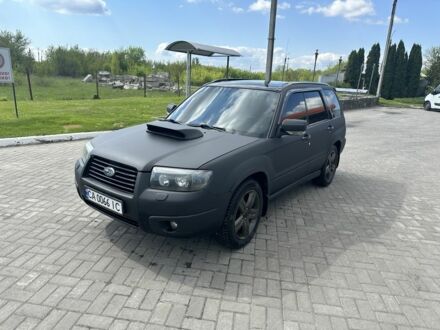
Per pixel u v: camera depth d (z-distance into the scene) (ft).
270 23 29.84
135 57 165.48
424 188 21.12
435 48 136.77
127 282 10.17
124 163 10.64
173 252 11.93
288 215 15.74
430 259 12.50
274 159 13.38
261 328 8.66
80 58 153.07
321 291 10.26
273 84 15.69
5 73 33.81
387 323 9.11
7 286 9.74
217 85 16.29
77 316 8.73
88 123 35.09
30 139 26.89
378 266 11.83
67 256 11.38
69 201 15.87
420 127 50.16
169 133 12.32
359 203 17.80
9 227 13.20
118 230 13.25
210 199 10.41
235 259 11.72
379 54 118.42
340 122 20.13
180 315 8.94
